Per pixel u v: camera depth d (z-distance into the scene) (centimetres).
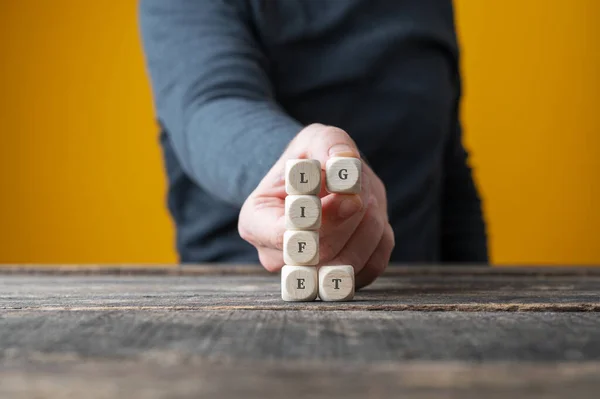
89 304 50
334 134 60
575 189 273
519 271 87
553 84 273
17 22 307
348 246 61
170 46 103
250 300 54
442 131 136
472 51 277
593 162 272
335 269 54
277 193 61
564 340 38
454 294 59
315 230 55
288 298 54
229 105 88
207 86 94
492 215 276
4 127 307
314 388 29
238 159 75
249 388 29
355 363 34
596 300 53
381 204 66
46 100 306
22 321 43
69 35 305
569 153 273
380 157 128
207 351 36
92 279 78
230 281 75
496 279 78
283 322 43
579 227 273
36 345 37
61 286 68
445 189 148
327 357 35
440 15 139
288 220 55
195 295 57
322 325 42
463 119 278
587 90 271
